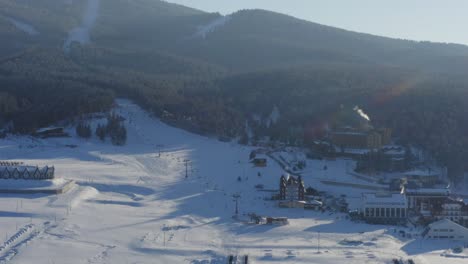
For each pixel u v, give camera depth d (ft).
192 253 558.97
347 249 588.09
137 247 569.64
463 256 577.02
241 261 539.29
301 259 549.54
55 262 518.78
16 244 560.20
